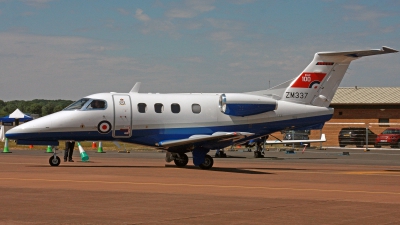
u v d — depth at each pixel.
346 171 23.50
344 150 46.66
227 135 21.83
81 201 12.39
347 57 25.03
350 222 10.27
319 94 25.41
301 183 17.56
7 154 34.38
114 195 13.48
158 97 24.06
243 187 15.89
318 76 25.33
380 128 57.59
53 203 12.02
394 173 22.52
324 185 17.06
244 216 10.73
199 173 20.73
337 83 25.45
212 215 10.79
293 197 13.76
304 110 25.08
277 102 24.80
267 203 12.56
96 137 23.27
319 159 32.84
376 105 57.53
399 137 49.62
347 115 58.34
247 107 24.25
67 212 10.86
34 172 19.94
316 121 25.27
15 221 9.81
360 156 36.75
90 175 19.00
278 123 24.86
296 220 10.39
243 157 34.00
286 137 49.38
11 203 11.95
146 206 11.81
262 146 33.91
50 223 9.67
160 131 23.67
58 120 22.84
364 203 12.85
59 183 16.06
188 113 23.98
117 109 23.27
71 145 26.55
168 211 11.19
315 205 12.38
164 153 37.50
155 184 16.22
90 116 23.02
